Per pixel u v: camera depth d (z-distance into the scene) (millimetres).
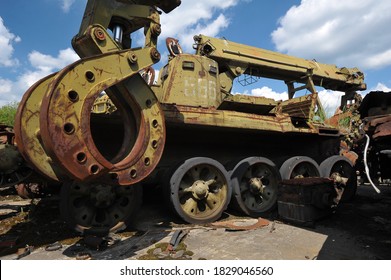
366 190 9906
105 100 5973
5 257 4180
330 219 6137
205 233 5258
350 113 12359
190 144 7445
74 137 3512
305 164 7871
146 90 4539
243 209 6535
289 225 5789
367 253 4195
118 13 4578
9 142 5895
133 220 5531
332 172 8320
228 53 9133
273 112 7777
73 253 4277
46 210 6863
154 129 4543
